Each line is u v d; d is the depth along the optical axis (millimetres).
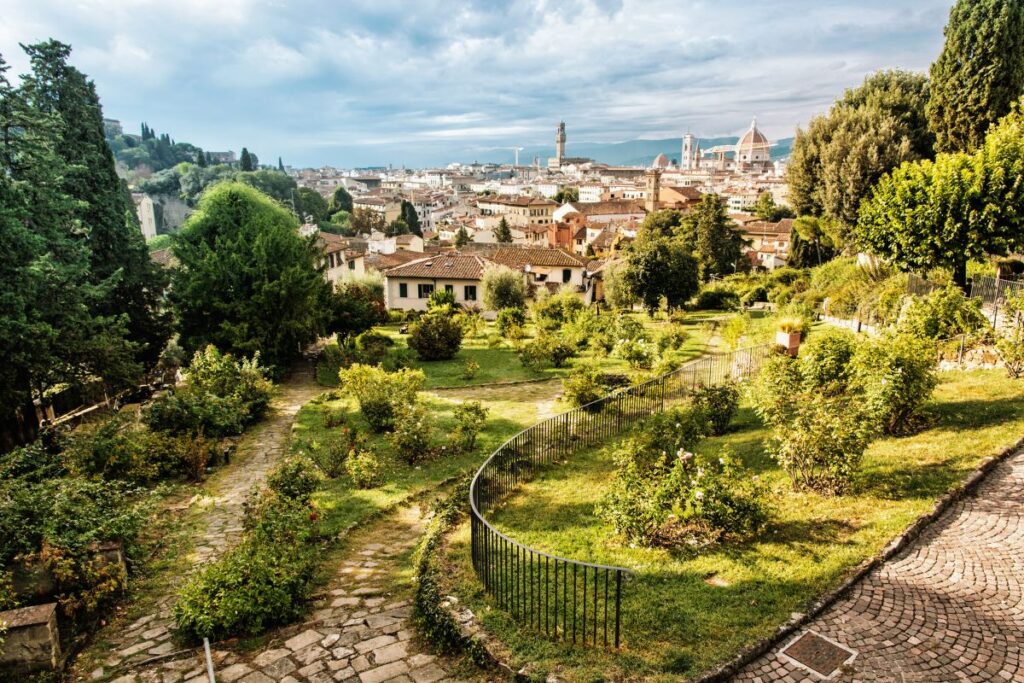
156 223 133375
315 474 13516
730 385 17188
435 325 31031
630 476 10023
